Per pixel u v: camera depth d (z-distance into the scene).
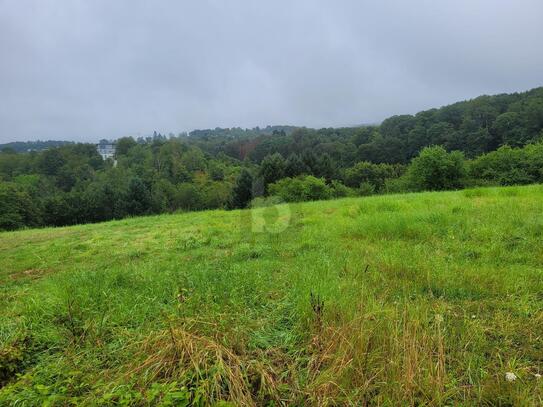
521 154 30.12
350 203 12.20
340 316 2.90
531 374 2.26
